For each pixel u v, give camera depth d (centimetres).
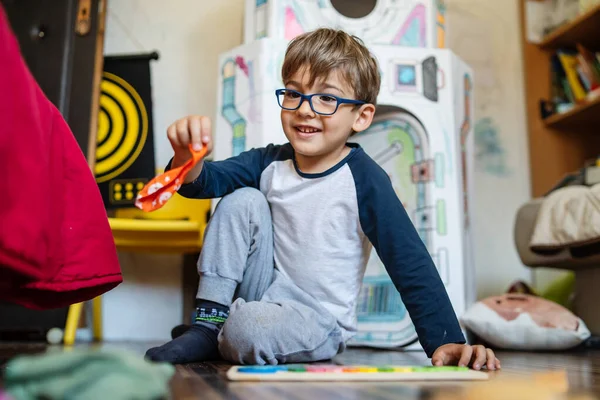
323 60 96
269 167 105
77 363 38
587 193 147
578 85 204
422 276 91
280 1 157
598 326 159
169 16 210
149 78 196
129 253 196
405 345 144
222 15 211
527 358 117
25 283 72
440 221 150
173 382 62
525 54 218
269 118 151
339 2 163
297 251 100
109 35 207
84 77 188
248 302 89
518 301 147
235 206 95
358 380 64
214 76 208
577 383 67
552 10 218
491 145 214
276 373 64
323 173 100
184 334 89
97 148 192
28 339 170
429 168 153
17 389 37
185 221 171
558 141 213
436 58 158
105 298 193
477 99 216
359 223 100
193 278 192
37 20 190
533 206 167
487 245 210
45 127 74
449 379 67
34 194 64
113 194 189
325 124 96
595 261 151
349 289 102
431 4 163
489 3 221
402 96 154
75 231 80
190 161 80
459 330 90
